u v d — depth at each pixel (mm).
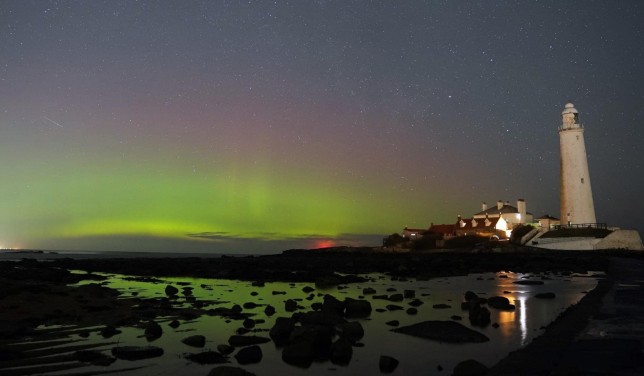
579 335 9422
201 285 30188
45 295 20609
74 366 9992
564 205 77938
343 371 9703
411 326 13750
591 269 39531
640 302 14156
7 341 12289
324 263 55781
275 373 9594
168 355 11016
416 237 93750
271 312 17594
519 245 75438
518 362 7637
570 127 77875
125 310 17844
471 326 14375
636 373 6703
